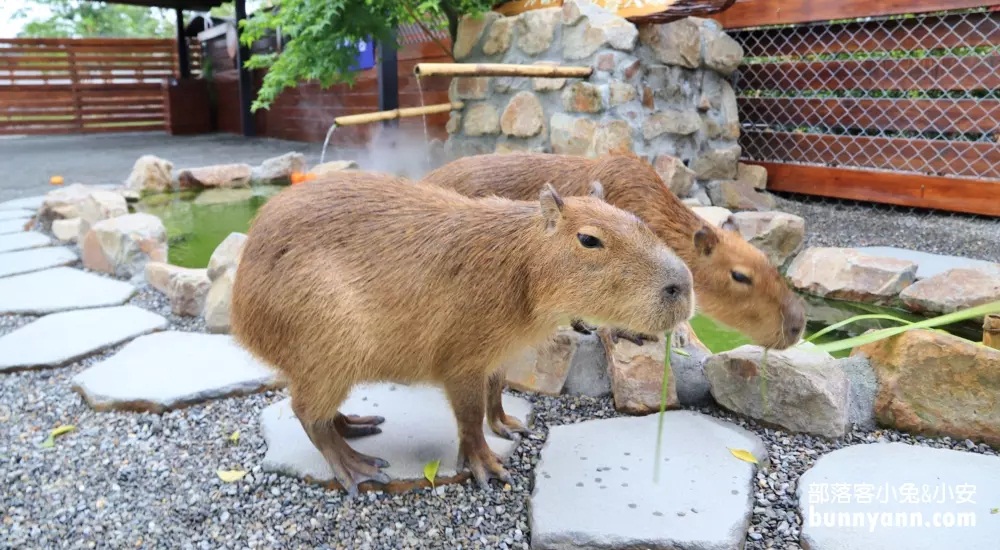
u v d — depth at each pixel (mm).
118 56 16922
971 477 2406
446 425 2906
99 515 2426
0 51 15914
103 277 4887
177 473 2662
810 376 2793
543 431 2910
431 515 2402
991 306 2162
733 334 3805
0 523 2393
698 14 5566
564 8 5738
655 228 3094
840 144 6426
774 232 4754
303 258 2359
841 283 4238
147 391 3158
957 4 5520
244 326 2475
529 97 6000
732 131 6570
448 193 2539
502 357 2422
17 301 4371
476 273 2311
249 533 2330
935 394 2730
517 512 2412
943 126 5867
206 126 16641
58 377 3469
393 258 2338
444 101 8719
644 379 3010
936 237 5320
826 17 6152
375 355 2373
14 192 8023
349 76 7590
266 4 12391
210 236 5891
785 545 2193
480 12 6438
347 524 2363
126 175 9102
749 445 2676
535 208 2385
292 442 2775
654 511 2287
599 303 2221
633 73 5633
